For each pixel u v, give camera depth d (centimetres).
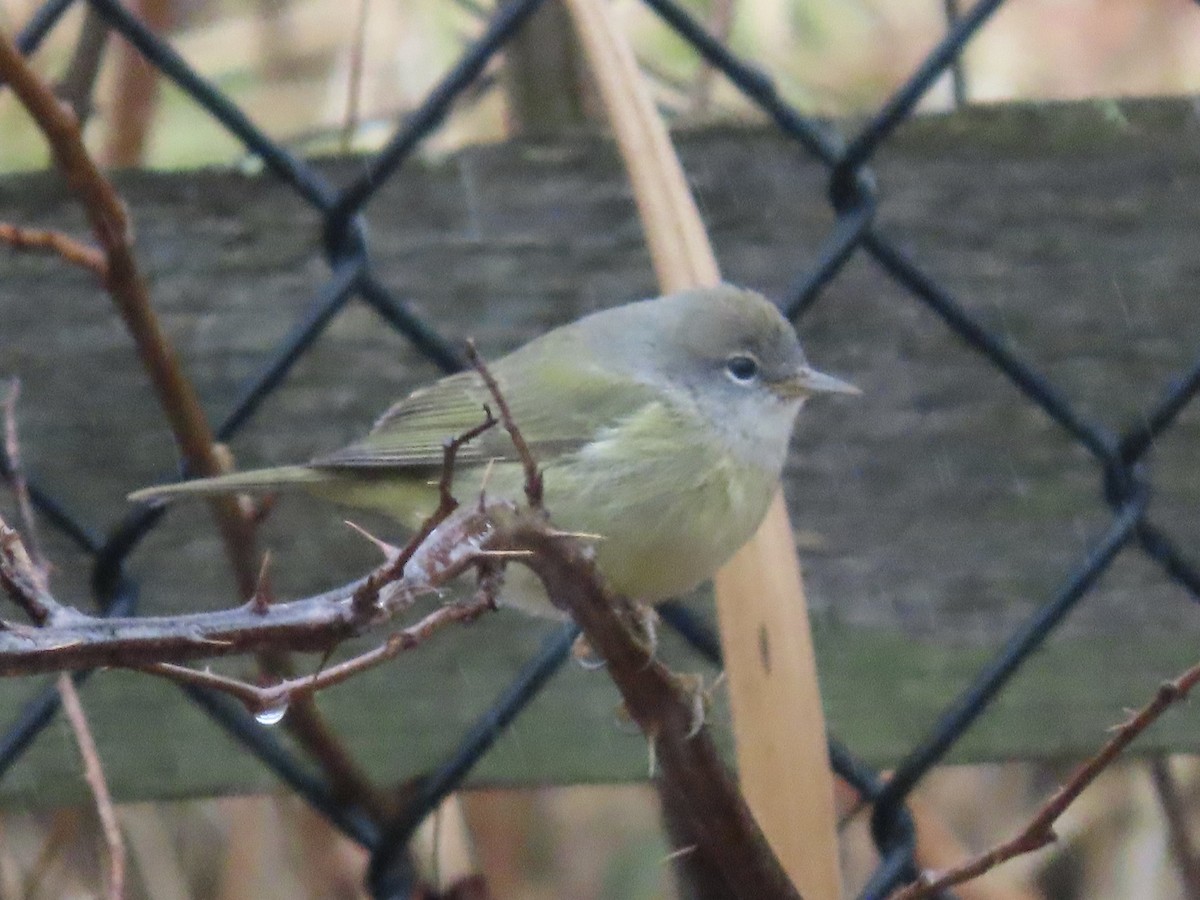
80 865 372
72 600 366
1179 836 372
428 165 366
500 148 366
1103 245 367
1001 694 367
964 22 365
